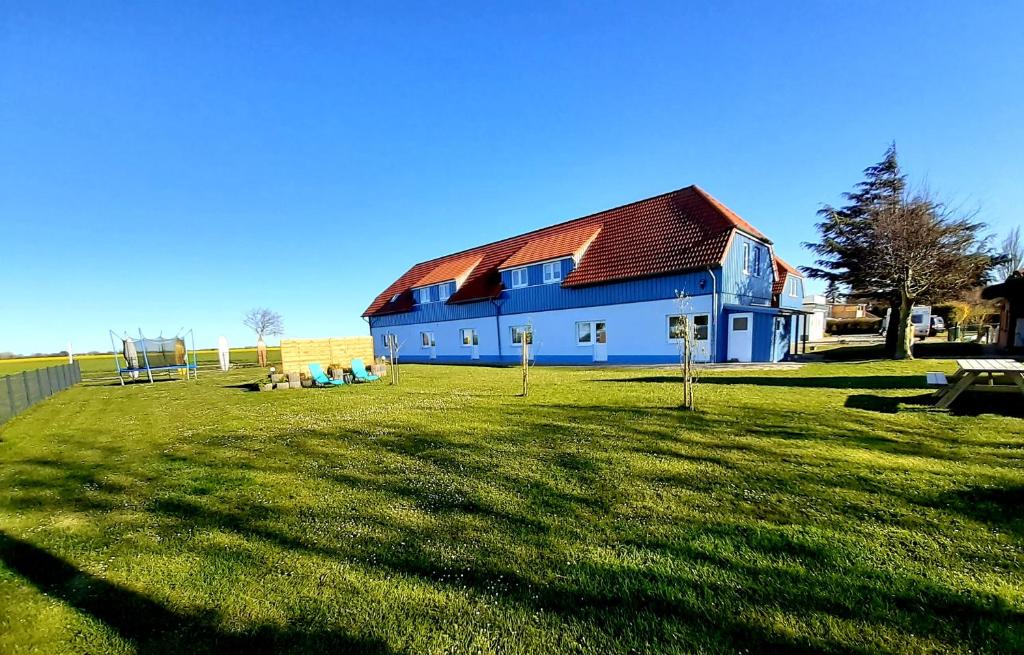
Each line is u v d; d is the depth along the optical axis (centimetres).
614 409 775
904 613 223
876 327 4259
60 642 235
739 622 223
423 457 547
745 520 332
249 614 249
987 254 1770
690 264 1662
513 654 211
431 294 2998
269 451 622
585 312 2062
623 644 213
